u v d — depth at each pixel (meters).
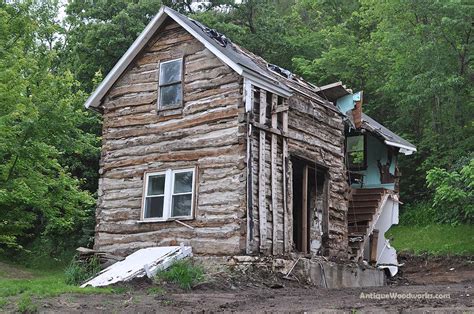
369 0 35.19
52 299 10.15
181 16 16.28
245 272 13.58
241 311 8.38
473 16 28.03
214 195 14.79
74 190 19.38
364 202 20.11
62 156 27.70
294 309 8.18
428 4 29.62
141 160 16.45
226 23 35.59
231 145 14.77
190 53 16.23
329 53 36.72
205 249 14.58
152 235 15.68
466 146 29.19
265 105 15.34
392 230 31.08
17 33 20.94
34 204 18.45
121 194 16.61
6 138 17.17
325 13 47.00
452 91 29.16
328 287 15.37
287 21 46.16
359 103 19.31
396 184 22.23
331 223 17.33
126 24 30.69
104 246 16.53
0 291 10.96
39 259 26.47
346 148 21.81
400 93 31.17
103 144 17.36
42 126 17.95
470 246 25.88
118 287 11.84
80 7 34.44
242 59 15.88
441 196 23.05
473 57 28.75
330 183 17.52
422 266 25.50
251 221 14.27
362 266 17.34
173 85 16.41
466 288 12.39
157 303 9.86
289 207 15.41
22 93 18.05
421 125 34.31
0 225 17.97
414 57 30.06
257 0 38.03
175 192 15.65
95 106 17.92
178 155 15.73
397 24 32.34
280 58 39.94
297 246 17.62
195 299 10.35
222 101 15.22
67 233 27.78
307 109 16.94
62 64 31.88
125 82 17.38
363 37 40.53
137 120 16.81
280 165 15.50
